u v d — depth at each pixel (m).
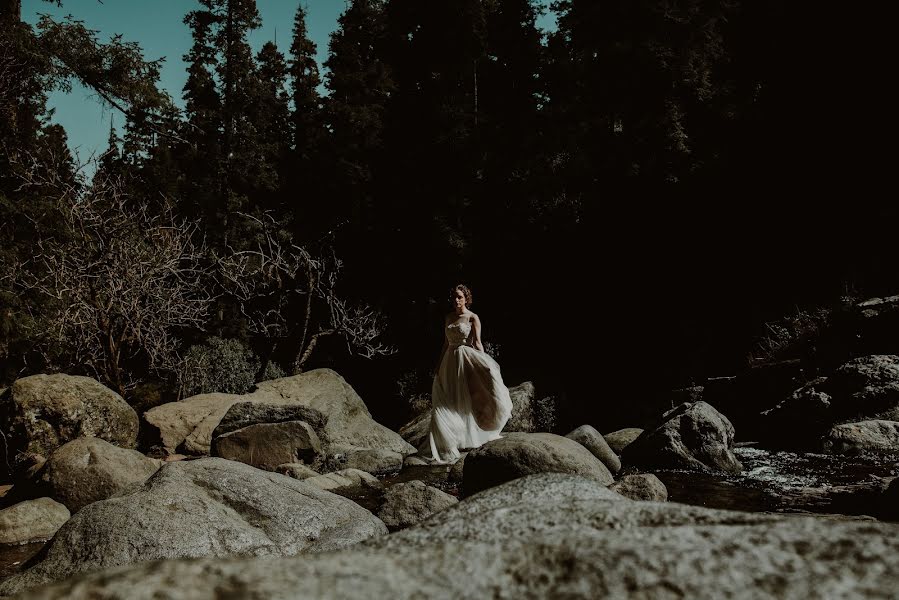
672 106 19.55
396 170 23.50
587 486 1.44
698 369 15.68
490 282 22.42
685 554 0.79
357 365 23.27
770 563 0.76
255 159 27.50
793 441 9.09
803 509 5.24
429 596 0.75
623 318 19.69
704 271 18.67
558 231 22.69
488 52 25.22
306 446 9.32
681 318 18.03
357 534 4.78
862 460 7.35
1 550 5.62
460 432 9.31
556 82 24.55
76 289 11.56
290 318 23.47
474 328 9.52
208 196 26.28
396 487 6.11
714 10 20.34
